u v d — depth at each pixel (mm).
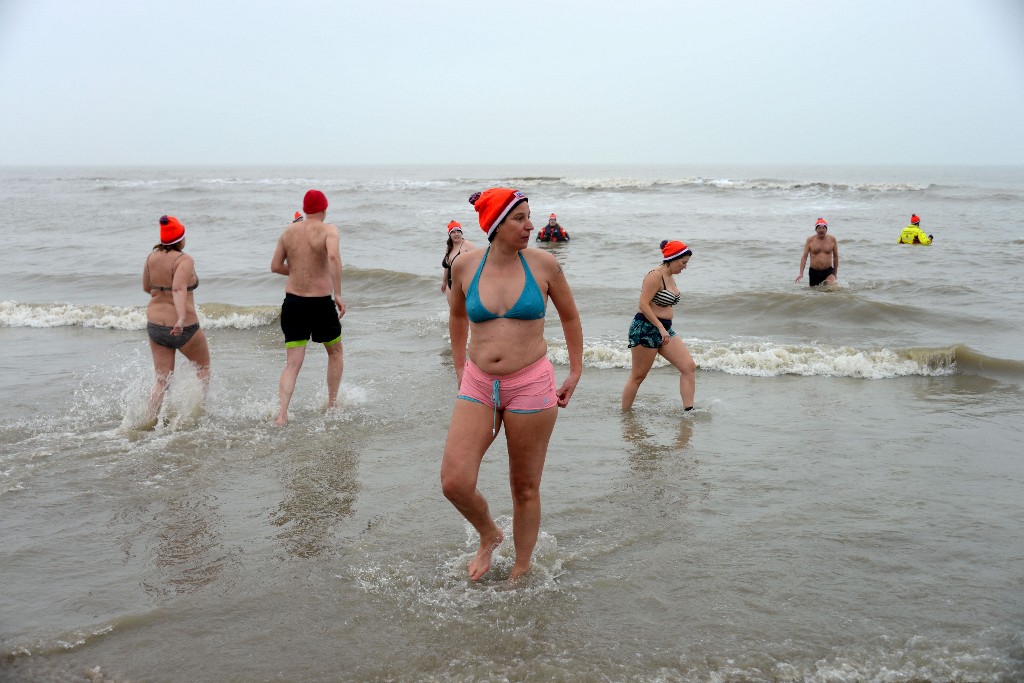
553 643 3109
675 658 2990
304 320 6387
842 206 33844
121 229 25906
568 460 5469
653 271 6559
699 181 55312
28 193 53531
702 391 7469
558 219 27594
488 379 3385
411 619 3303
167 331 6297
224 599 3473
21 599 3453
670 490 4840
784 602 3412
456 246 9883
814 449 5641
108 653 3055
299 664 2984
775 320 10984
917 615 3285
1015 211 31203
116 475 5031
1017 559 3797
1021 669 2875
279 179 89438
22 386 7336
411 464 5297
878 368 8023
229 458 5402
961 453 5500
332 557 3893
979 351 8812
